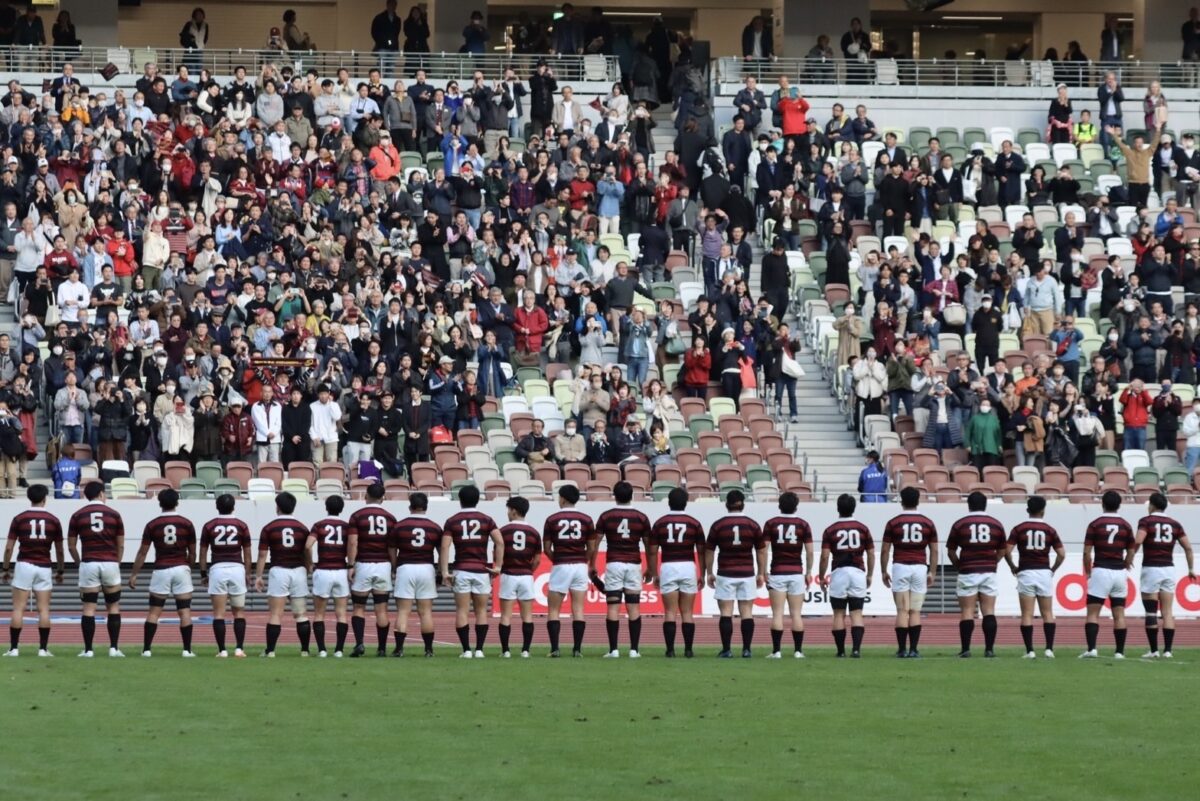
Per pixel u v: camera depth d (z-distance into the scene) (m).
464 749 37.69
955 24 142.38
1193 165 111.00
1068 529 79.69
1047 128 116.50
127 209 92.12
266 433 82.50
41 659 55.09
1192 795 33.66
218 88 101.62
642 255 99.25
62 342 83.69
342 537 58.16
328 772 34.84
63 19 116.75
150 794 32.53
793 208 102.69
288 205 92.94
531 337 91.75
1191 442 89.94
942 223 104.00
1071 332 93.56
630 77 118.88
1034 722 42.72
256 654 58.69
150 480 78.94
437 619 75.44
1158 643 68.44
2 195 92.50
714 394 92.56
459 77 116.50
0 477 80.00
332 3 135.88
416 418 84.06
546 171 99.62
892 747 38.72
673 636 59.06
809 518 78.50
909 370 90.44
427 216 93.44
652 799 32.66
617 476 83.06
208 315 85.44
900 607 59.84
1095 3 142.12
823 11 128.00
